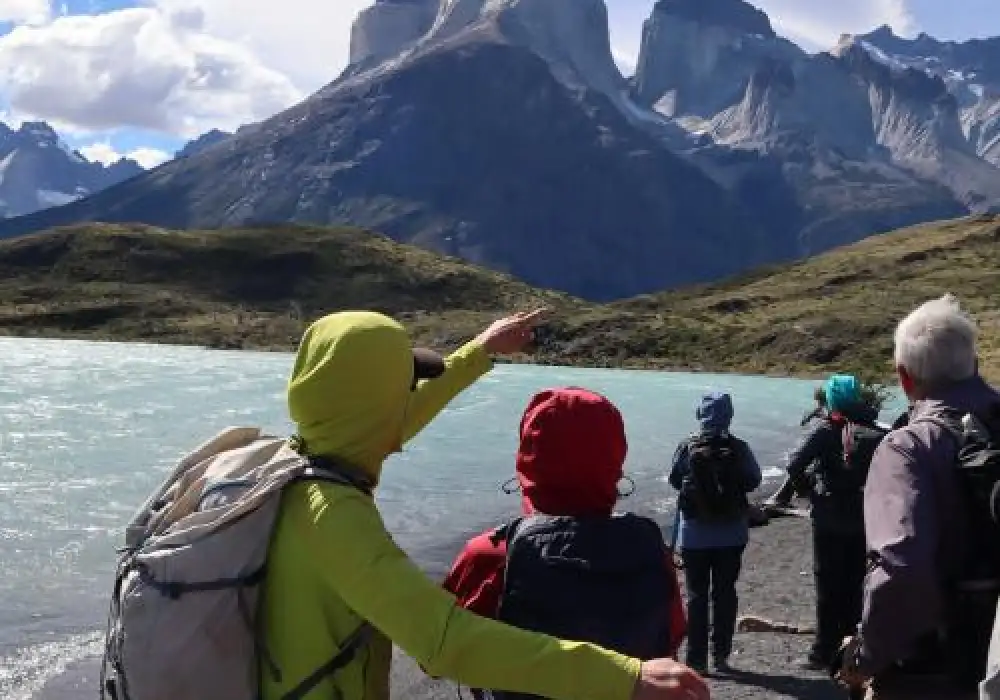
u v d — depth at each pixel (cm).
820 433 985
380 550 298
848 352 13175
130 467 3023
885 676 433
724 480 1010
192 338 16575
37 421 4266
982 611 413
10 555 1759
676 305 17862
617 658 278
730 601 1038
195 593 304
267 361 10919
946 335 454
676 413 5688
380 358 323
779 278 18812
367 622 313
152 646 302
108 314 17800
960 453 423
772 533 2017
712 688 985
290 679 304
